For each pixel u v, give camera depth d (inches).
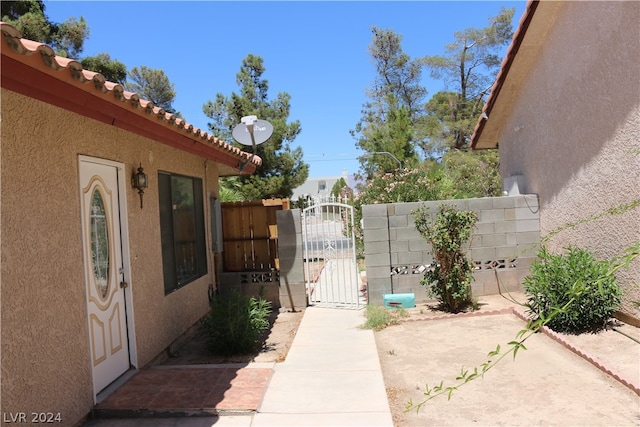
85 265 171.8
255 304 271.6
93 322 179.5
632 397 169.5
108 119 166.1
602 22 253.9
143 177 220.5
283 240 356.5
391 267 338.3
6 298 127.2
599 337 231.0
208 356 246.4
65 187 160.1
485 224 342.6
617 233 250.8
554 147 318.0
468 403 173.9
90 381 169.6
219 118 813.2
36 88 123.6
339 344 257.3
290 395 185.6
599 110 261.9
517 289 344.8
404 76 1537.9
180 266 278.1
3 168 128.8
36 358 138.8
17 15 558.3
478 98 1419.8
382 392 186.7
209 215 341.4
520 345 81.0
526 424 155.7
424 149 1366.9
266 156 765.3
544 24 315.9
